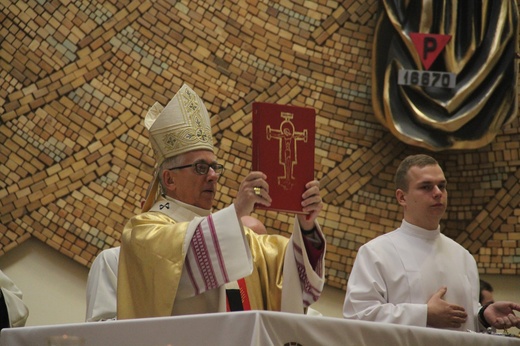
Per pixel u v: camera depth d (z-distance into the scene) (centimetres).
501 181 924
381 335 452
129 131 855
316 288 541
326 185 909
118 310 536
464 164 927
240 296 564
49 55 845
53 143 836
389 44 902
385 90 889
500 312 611
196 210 591
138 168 850
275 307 570
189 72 882
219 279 516
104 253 707
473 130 899
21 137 829
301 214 521
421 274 644
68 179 833
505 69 903
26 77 838
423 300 638
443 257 657
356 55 925
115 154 848
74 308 823
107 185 842
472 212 923
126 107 858
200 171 592
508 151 927
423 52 888
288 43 914
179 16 885
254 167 515
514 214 920
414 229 663
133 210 843
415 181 664
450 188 924
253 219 705
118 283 543
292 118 520
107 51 860
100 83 855
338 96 920
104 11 864
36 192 824
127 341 446
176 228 531
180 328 436
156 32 877
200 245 521
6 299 701
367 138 920
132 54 866
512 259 915
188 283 523
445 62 891
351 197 909
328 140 915
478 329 634
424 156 677
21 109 832
